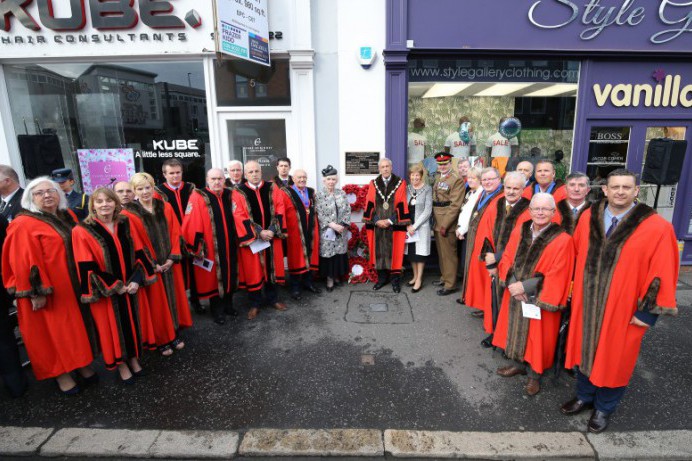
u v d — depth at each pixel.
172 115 5.49
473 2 5.13
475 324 4.22
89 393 3.21
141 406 3.04
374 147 5.48
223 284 4.23
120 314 3.12
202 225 4.05
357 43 5.23
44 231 2.88
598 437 2.67
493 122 5.79
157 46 5.09
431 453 2.55
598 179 5.79
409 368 3.46
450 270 4.96
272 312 4.56
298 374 3.39
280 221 4.44
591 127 5.64
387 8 5.07
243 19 4.55
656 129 5.66
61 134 5.55
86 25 5.02
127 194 3.33
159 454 2.58
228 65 5.31
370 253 5.20
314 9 5.16
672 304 2.37
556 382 3.26
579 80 5.53
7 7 4.91
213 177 4.11
